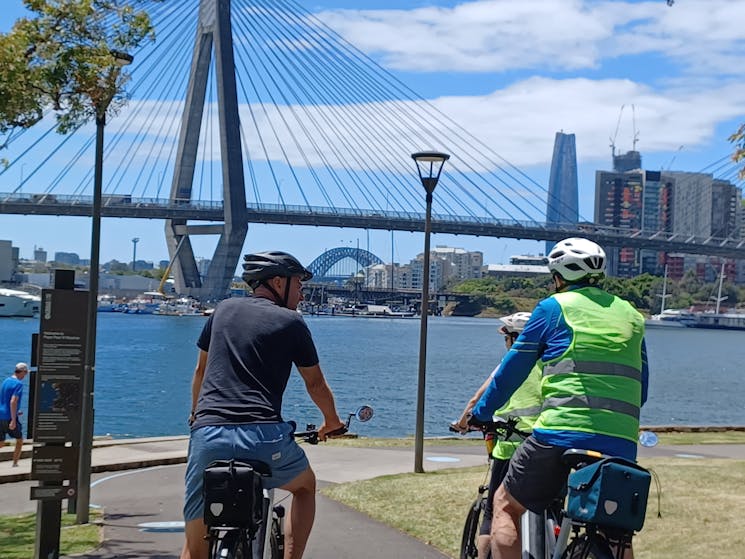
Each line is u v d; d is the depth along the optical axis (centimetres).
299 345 479
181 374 5484
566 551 427
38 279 17625
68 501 1065
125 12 1061
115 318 14638
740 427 2311
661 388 5728
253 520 427
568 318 451
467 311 19900
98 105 1041
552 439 441
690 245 11100
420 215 9969
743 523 856
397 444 1798
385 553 786
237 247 9562
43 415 778
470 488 1079
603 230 11331
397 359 7394
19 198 7488
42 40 1021
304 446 1716
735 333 17012
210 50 9462
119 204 9106
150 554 820
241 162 9400
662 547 780
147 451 1661
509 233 10250
